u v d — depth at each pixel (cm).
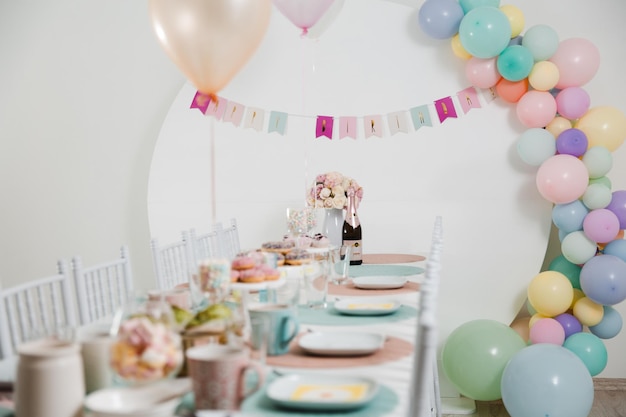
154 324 112
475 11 318
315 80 364
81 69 388
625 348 362
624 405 336
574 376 278
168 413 99
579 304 319
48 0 388
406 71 358
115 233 388
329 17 362
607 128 314
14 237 390
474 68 331
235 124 365
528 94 326
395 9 358
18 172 390
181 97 368
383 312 175
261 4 244
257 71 366
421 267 274
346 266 218
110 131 387
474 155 353
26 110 390
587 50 318
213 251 320
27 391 101
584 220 312
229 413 102
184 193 369
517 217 351
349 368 128
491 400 332
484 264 355
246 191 368
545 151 321
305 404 104
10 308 167
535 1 360
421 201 359
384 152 360
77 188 389
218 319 130
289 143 365
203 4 234
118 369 109
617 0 357
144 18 384
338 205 289
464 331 318
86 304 196
